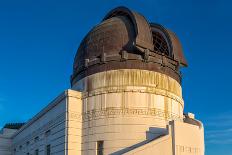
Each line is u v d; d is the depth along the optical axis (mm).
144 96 30734
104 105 30891
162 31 35469
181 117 33312
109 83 31328
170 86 32406
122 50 32281
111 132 30000
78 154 30906
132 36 32531
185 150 27484
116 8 36281
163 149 26609
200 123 34594
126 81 31000
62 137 31547
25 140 45156
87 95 32062
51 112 35500
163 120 30781
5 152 53250
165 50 35344
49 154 35062
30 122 42969
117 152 29359
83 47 35344
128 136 29625
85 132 31266
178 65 33906
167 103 31625
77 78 34656
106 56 32156
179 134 27406
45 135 36875
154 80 31484
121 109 30344
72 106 31703
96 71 32250
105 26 34438
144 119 30109
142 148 25750
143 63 31562
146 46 31562
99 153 30219
